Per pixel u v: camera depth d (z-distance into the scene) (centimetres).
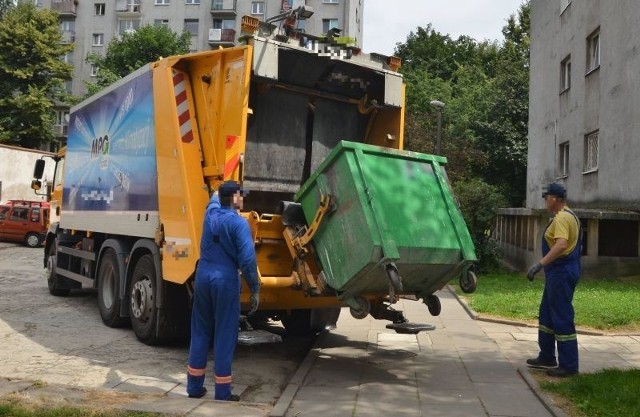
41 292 1245
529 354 745
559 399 557
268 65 660
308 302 693
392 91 761
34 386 520
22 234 2602
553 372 638
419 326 664
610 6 1792
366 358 717
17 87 4219
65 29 5409
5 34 4125
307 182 611
